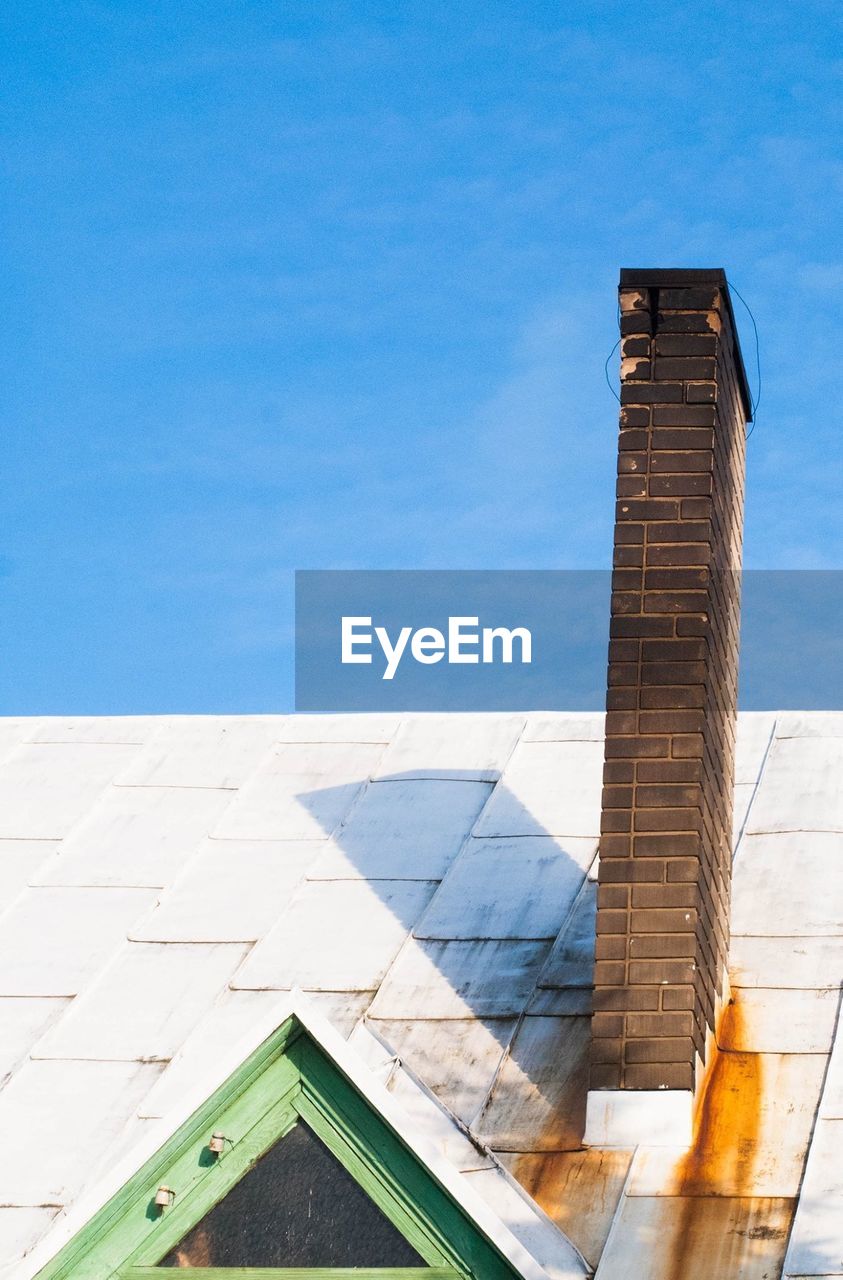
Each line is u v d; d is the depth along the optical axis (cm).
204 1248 998
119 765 1683
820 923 1321
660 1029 1150
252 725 1716
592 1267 1033
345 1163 1005
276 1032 1013
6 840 1580
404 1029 1259
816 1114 1133
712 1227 1049
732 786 1361
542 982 1284
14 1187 1177
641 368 1301
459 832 1500
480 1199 976
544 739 1625
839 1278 997
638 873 1189
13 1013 1348
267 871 1486
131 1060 1283
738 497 1419
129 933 1428
